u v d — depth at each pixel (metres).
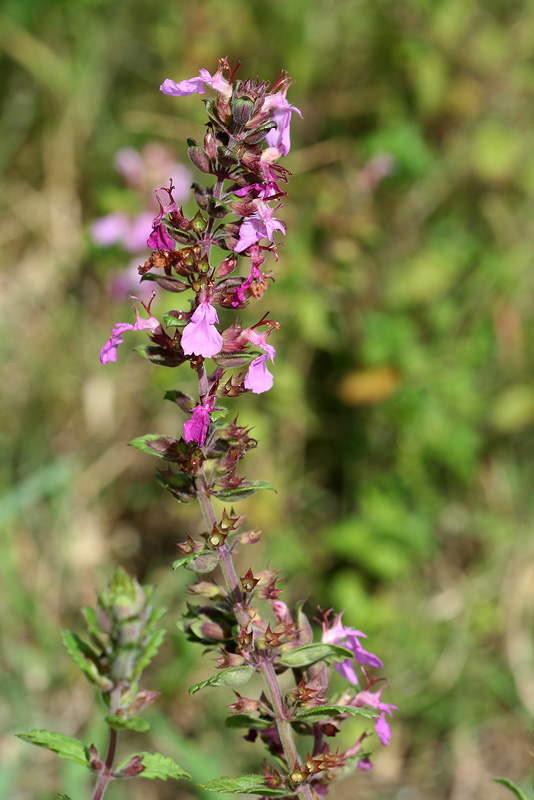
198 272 0.31
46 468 0.56
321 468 0.62
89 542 0.59
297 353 0.61
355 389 0.60
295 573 0.58
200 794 0.47
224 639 0.32
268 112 0.31
